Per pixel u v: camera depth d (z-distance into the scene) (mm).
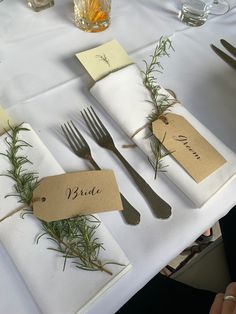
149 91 640
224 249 780
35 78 697
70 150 593
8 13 792
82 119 643
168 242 515
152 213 537
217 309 565
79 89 692
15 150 530
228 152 584
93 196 506
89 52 688
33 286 444
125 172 575
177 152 564
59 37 770
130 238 511
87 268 451
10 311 445
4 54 725
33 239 470
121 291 471
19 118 634
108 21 798
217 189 547
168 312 674
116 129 628
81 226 470
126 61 695
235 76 757
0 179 506
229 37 836
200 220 541
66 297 437
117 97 626
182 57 776
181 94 714
